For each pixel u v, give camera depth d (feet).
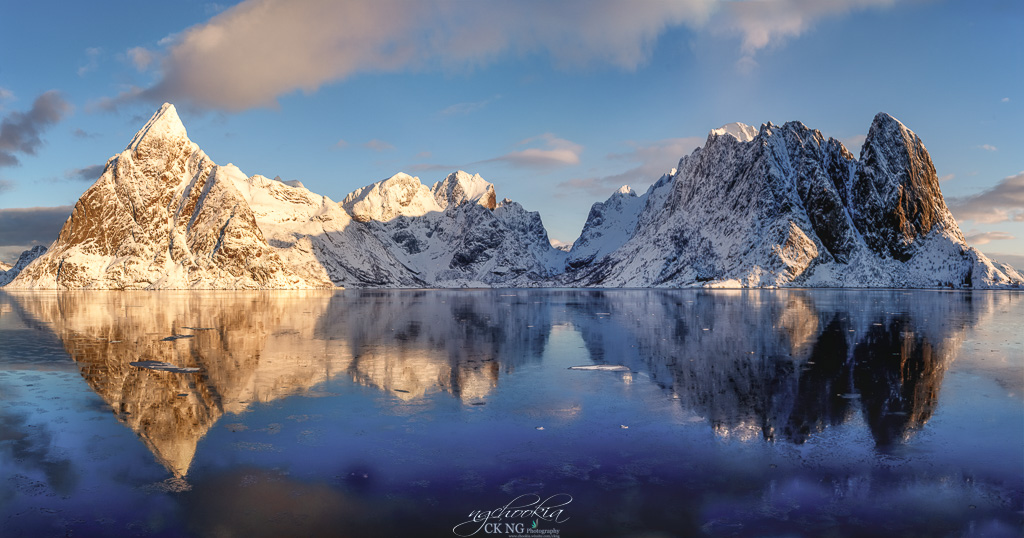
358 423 83.05
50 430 80.38
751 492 60.18
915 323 208.95
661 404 93.04
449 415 87.15
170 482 62.69
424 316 258.57
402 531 51.85
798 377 112.78
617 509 56.18
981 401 94.17
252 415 87.30
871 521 54.13
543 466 66.90
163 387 105.50
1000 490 60.59
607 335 179.11
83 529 52.54
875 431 79.00
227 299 427.33
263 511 55.77
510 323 220.84
